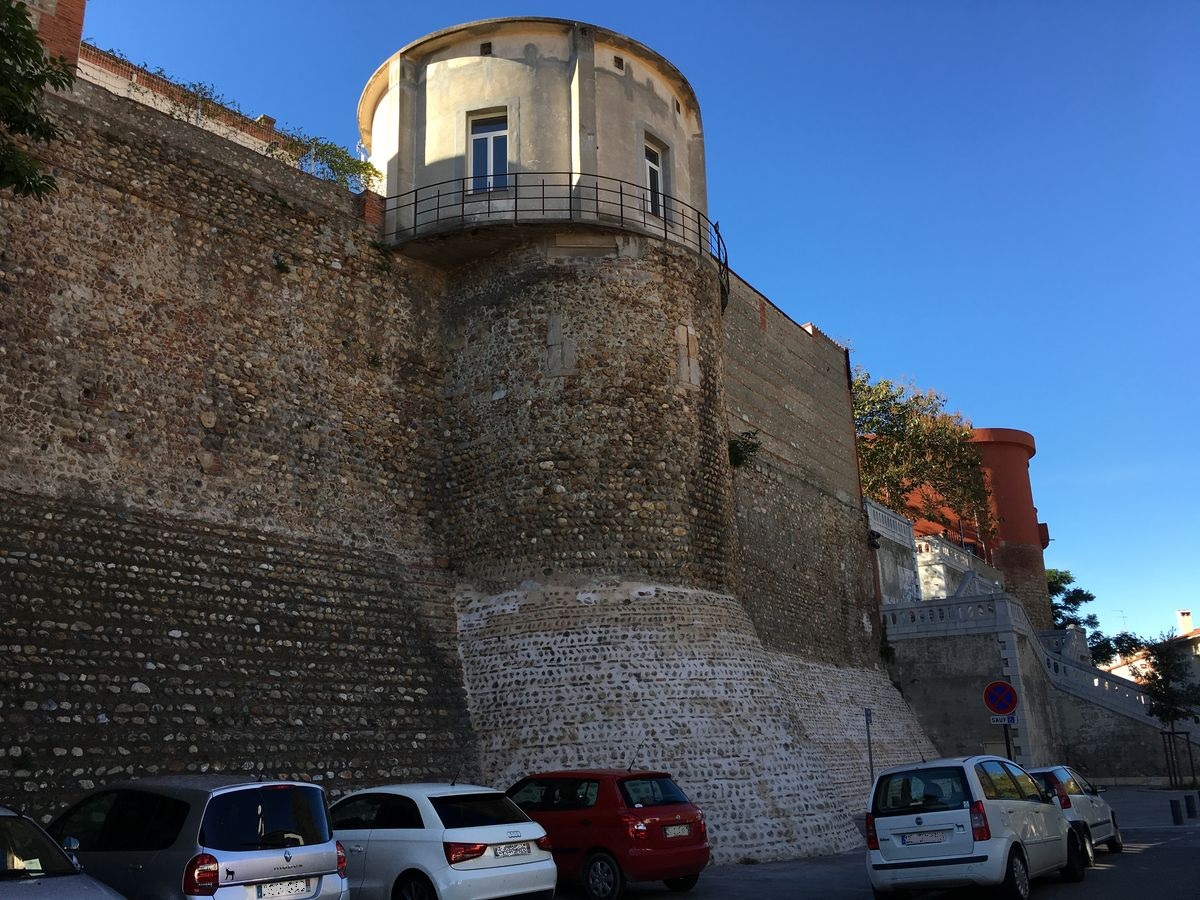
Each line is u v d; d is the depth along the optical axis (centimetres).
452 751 1650
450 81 2061
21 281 1459
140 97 2431
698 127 2261
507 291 1958
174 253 1653
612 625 1720
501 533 1841
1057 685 3253
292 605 1620
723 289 2239
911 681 3136
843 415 3491
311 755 1501
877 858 1166
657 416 1903
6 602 1302
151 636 1427
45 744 1243
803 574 2928
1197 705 3092
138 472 1523
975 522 5072
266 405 1714
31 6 1584
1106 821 1641
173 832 825
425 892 1002
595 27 2053
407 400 1930
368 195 1978
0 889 655
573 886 1281
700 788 1591
